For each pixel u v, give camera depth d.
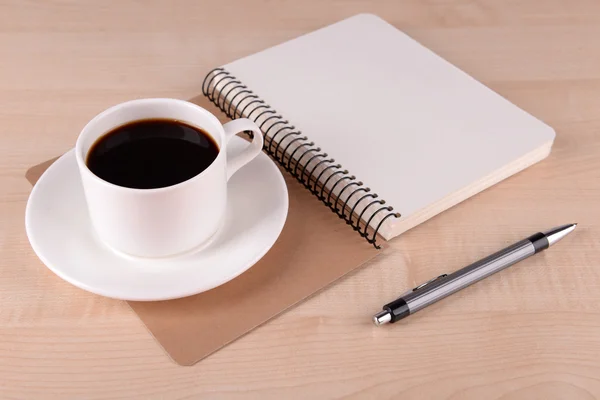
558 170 0.99
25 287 0.82
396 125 0.99
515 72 1.17
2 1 1.29
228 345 0.77
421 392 0.74
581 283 0.85
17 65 1.15
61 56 1.18
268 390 0.74
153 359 0.76
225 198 0.82
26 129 1.03
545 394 0.74
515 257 0.84
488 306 0.82
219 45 1.22
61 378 0.74
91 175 0.75
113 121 0.83
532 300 0.83
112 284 0.75
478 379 0.75
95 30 1.24
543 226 0.91
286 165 0.97
